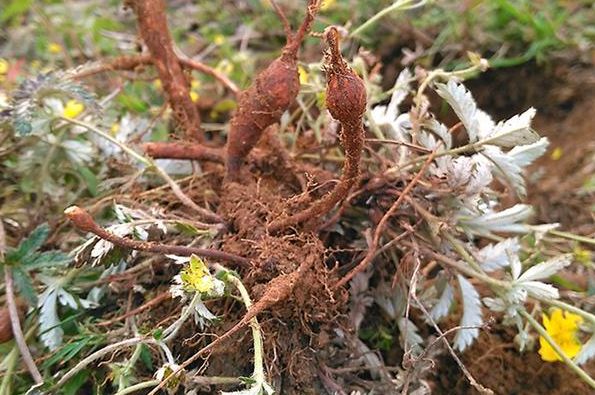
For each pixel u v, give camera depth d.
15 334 0.27
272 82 0.28
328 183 0.30
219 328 0.27
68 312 0.30
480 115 0.29
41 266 0.28
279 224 0.27
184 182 0.33
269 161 0.31
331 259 0.31
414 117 0.30
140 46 0.40
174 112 0.34
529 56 0.46
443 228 0.28
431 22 0.51
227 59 0.51
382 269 0.30
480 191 0.28
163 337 0.25
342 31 0.34
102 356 0.27
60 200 0.33
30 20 0.59
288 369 0.26
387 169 0.30
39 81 0.31
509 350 0.32
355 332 0.29
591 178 0.41
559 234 0.31
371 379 0.30
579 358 0.28
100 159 0.34
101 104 0.34
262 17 0.54
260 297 0.25
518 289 0.28
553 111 0.47
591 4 0.50
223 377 0.26
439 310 0.30
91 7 0.56
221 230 0.29
